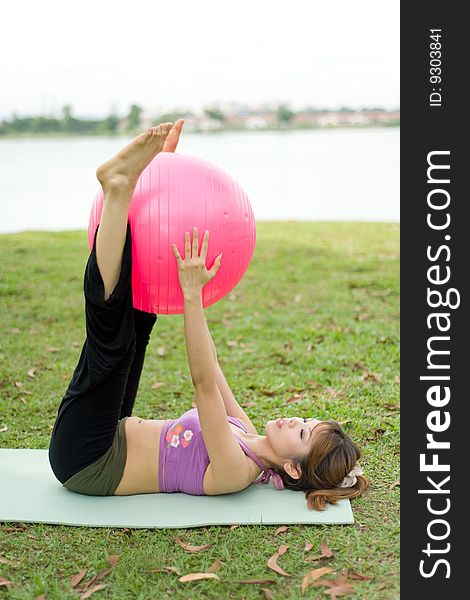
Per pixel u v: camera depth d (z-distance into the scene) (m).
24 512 3.06
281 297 6.95
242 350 5.46
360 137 28.30
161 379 4.89
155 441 3.21
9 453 3.69
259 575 2.66
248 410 4.29
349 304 6.67
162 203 2.82
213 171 2.94
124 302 2.88
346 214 12.69
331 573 2.66
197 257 2.86
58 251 8.94
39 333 5.86
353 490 3.22
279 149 22.86
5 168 18.78
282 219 12.11
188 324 2.90
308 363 5.10
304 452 3.19
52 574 2.70
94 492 3.19
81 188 15.65
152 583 2.63
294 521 2.98
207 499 3.17
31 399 4.55
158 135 2.73
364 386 4.57
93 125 34.75
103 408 3.05
